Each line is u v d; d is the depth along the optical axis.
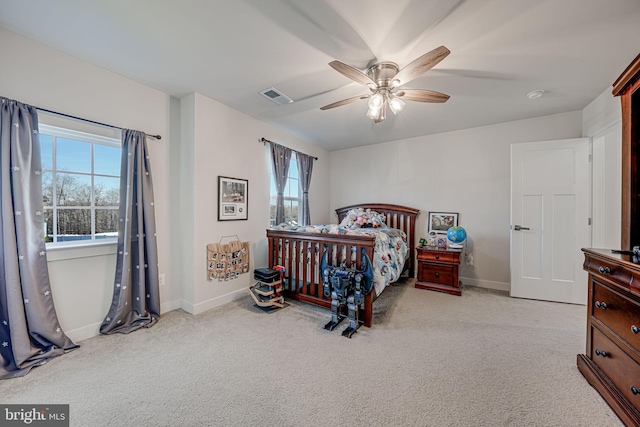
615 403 1.37
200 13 1.59
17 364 1.72
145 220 2.51
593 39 1.81
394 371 1.77
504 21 1.63
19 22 1.70
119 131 2.42
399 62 2.07
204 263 2.84
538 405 1.45
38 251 1.87
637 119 1.58
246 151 3.33
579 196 3.01
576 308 2.90
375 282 2.54
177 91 2.70
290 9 1.55
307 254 2.97
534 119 3.41
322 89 2.62
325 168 5.09
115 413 1.40
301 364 1.85
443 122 3.58
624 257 1.42
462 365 1.83
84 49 2.00
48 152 2.07
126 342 2.14
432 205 4.15
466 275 3.88
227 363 1.86
